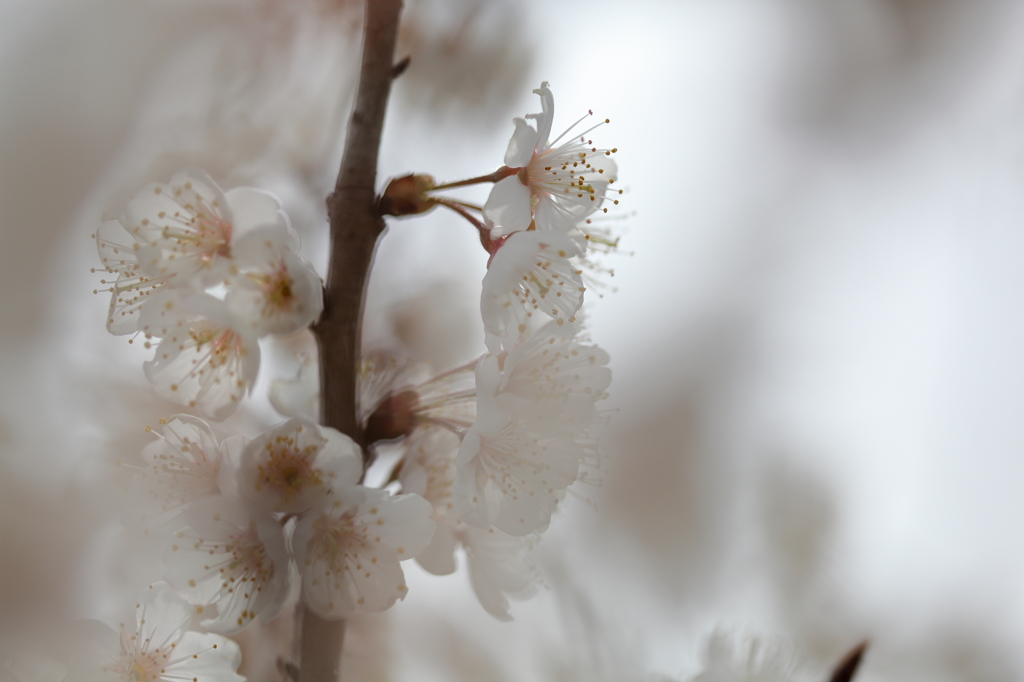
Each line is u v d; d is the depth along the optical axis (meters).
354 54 0.85
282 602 0.76
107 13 0.83
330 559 0.76
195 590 0.76
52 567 0.80
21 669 0.77
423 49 0.87
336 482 0.76
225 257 0.76
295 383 0.80
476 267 0.86
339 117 0.85
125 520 0.77
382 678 0.81
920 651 0.86
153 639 0.77
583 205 0.78
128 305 0.77
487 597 0.78
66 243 0.83
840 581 0.86
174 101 0.84
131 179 0.83
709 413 0.96
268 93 0.84
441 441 0.78
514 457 0.77
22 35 0.83
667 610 0.85
